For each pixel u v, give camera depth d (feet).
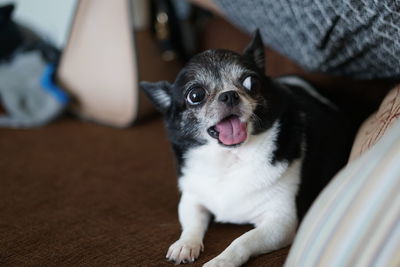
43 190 6.26
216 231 5.05
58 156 7.57
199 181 5.16
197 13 9.86
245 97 4.93
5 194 6.12
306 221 3.58
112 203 5.84
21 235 4.94
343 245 3.07
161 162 7.24
